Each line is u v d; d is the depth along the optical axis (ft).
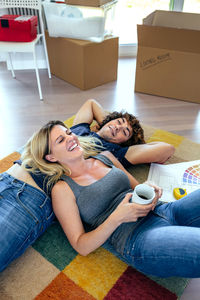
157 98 8.41
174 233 2.95
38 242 4.00
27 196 3.75
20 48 7.42
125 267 3.69
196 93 7.95
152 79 8.26
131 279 3.54
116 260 3.77
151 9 10.66
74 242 3.26
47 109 7.70
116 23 11.19
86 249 3.19
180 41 7.13
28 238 3.60
